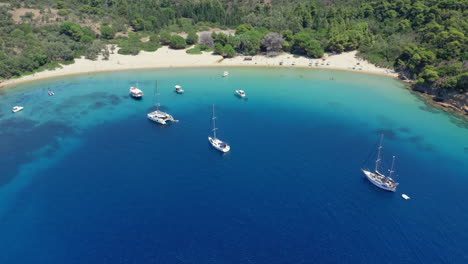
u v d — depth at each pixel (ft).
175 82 513.04
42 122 367.25
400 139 345.10
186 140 330.95
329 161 298.97
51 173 274.16
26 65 503.20
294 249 205.77
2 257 196.95
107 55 593.83
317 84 514.68
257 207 239.30
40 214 229.25
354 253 204.64
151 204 239.30
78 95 451.53
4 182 262.06
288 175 277.03
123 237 210.79
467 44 478.18
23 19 636.89
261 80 529.45
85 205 237.86
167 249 202.80
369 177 267.80
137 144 321.93
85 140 328.49
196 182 265.13
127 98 445.37
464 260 201.98
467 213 239.30
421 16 627.46
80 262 193.57
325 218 231.50
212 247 205.16
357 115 403.95
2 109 398.62
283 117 393.70
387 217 233.96
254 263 195.21
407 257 203.21
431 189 264.52
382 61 588.09
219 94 465.88
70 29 618.03
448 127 374.43
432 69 468.34
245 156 303.89
